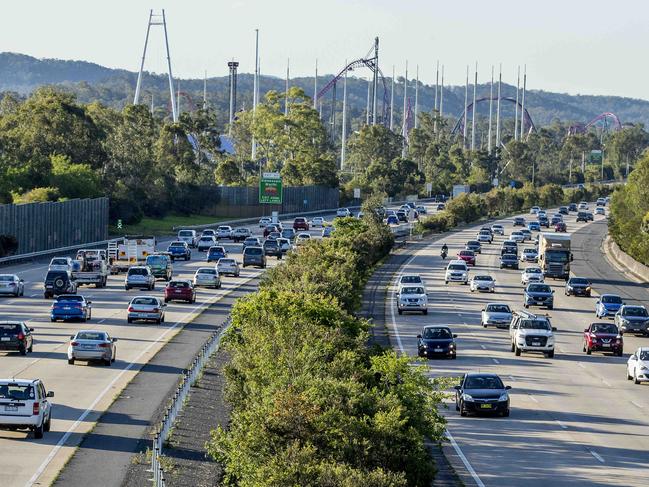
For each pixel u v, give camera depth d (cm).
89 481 4197
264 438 3534
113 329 8994
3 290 11344
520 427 5912
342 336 6059
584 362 8662
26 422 4919
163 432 4666
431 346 8412
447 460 5056
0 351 7631
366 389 4069
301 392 3812
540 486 4569
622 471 4891
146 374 6756
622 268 18612
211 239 18938
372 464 3612
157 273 13500
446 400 6744
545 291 12656
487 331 10331
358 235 16875
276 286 9444
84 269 12550
